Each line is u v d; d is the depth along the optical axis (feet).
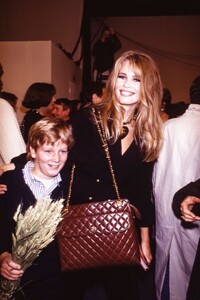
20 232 4.41
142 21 39.32
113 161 5.69
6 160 6.81
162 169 6.88
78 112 5.99
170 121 6.94
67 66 23.68
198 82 6.81
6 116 6.79
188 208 4.86
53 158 5.11
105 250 5.42
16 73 19.66
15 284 4.78
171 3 37.24
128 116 5.78
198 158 6.58
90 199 5.75
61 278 5.57
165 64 39.52
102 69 32.35
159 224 7.00
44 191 5.30
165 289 7.09
